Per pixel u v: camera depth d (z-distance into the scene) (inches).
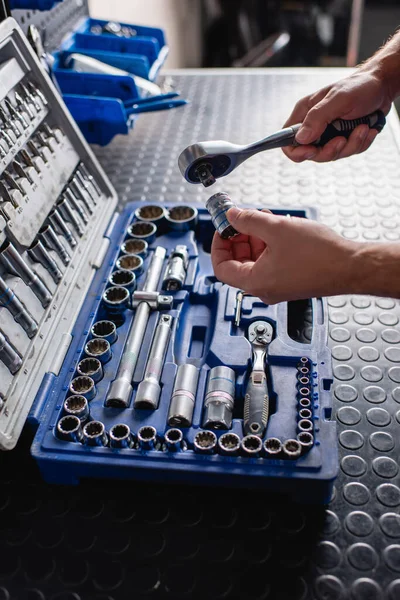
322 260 29.3
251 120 66.9
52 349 36.5
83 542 29.7
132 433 32.2
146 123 67.4
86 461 30.7
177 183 56.6
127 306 40.5
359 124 39.0
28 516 31.0
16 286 35.0
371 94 38.7
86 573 28.5
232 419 33.4
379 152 60.5
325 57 129.7
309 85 74.0
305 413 32.4
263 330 38.1
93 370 36.0
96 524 30.5
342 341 40.3
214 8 133.8
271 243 30.4
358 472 32.2
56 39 63.5
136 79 60.4
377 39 125.9
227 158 36.6
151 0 105.3
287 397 34.0
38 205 39.0
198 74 78.5
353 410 35.5
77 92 58.2
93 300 41.4
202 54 135.9
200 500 31.3
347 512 30.5
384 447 33.4
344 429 34.5
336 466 29.8
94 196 47.7
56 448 31.3
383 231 49.8
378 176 57.0
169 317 39.3
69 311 39.3
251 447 30.5
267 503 31.0
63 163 44.0
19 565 29.0
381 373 37.9
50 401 33.9
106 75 56.4
